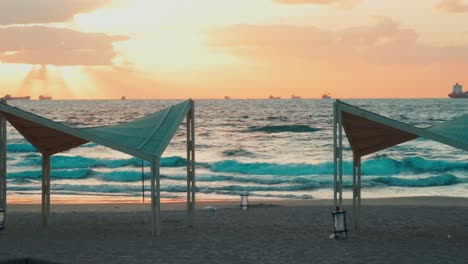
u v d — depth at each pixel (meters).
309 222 20.62
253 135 80.12
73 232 18.69
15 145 60.47
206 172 48.19
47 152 19.81
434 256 14.95
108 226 19.91
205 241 17.00
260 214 22.75
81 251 15.54
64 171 45.06
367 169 46.91
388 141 18.23
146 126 18.78
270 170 47.59
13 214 23.11
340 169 17.14
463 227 19.53
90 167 51.66
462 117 17.88
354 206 19.31
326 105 187.00
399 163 47.38
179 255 15.08
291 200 30.91
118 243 16.69
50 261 14.23
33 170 48.44
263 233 18.39
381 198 31.22
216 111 144.38
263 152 62.41
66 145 19.42
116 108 183.75
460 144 15.43
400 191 37.09
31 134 18.58
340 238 17.39
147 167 50.53
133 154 17.19
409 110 140.25
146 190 37.16
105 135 17.66
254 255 15.09
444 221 20.80
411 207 24.98
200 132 85.94
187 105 18.98
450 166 46.66
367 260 14.49
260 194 34.94
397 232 18.59
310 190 37.12
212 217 21.94
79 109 174.12
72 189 37.53
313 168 47.06
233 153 61.06
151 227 19.61
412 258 14.70
